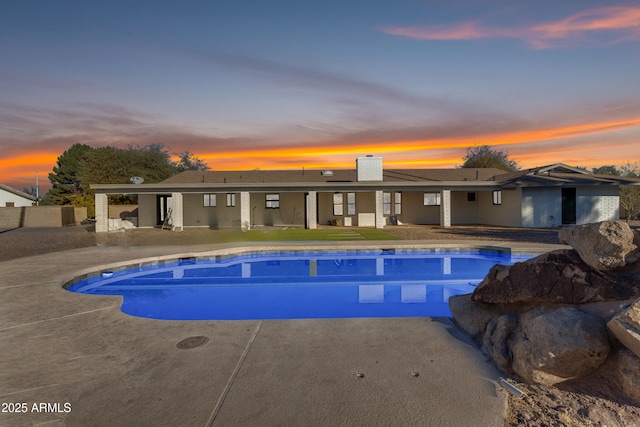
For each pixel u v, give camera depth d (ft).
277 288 28.45
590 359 9.16
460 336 13.16
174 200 67.26
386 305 23.82
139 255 35.14
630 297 10.22
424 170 91.91
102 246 42.68
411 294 26.73
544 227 66.33
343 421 8.02
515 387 9.52
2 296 19.61
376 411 8.39
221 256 38.37
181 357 11.43
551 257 12.41
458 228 67.05
